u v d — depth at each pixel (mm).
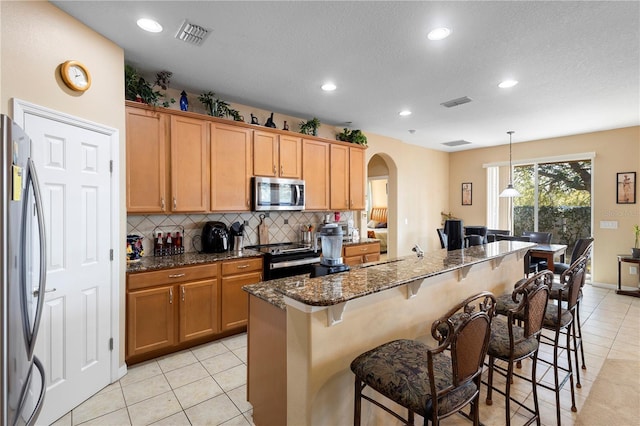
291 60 2793
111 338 2461
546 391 2393
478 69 2961
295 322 1579
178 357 2893
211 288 3115
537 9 2064
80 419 2064
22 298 1352
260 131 3770
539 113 4289
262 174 3777
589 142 5387
